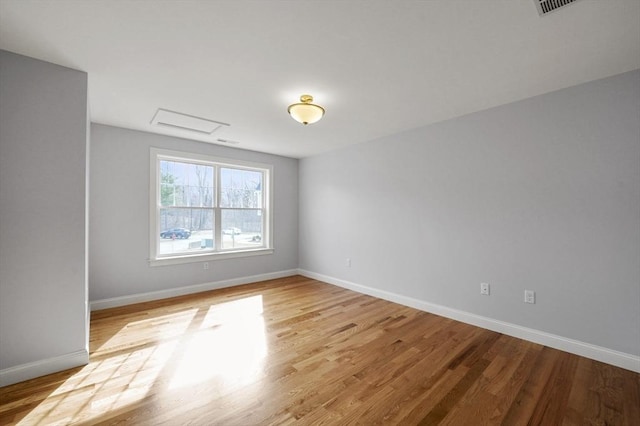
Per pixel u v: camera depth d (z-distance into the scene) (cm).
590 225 232
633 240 214
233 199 470
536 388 191
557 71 217
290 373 206
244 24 165
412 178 360
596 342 229
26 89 197
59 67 209
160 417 160
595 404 176
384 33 174
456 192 317
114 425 154
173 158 403
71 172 212
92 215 338
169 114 310
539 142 258
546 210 254
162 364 217
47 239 203
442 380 200
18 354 192
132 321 302
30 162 197
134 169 366
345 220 453
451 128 321
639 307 211
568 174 242
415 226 357
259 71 219
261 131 371
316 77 228
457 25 166
